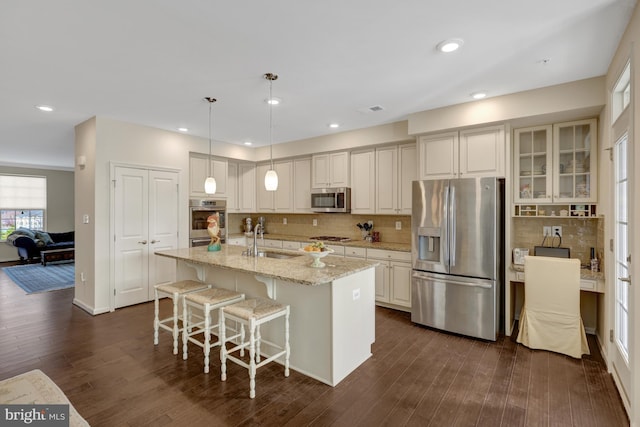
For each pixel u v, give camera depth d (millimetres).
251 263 2961
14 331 3547
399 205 4492
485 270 3365
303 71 2748
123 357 2951
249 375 2611
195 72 2758
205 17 1973
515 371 2717
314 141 5199
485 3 1852
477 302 3396
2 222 8102
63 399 1548
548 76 2836
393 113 3906
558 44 2305
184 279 3830
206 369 2691
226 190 5695
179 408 2217
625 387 2240
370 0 1819
